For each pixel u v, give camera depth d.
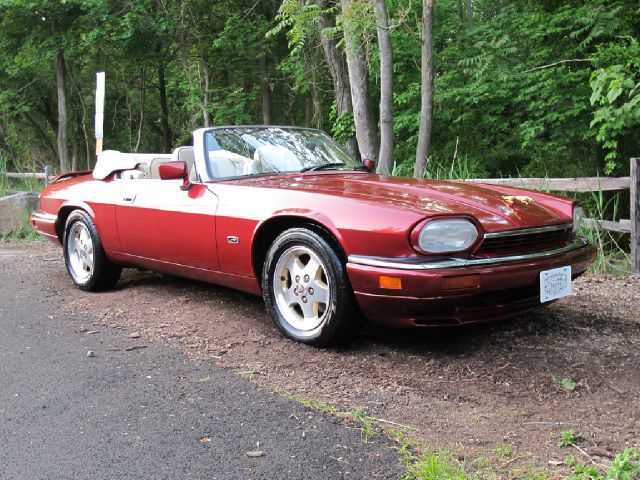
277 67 18.00
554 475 2.30
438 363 3.45
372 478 2.29
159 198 4.56
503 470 2.35
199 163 4.41
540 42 11.90
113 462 2.47
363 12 8.40
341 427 2.72
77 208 5.47
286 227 3.89
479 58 11.73
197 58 20.17
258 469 2.38
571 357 3.50
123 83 24.62
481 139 12.96
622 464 2.26
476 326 4.03
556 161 12.45
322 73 16.75
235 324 4.24
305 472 2.35
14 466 2.46
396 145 13.56
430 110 8.60
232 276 4.15
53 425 2.82
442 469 2.32
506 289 3.40
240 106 18.98
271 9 18.98
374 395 3.07
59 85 20.59
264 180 4.24
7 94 22.23
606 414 2.84
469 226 3.26
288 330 3.81
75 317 4.64
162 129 28.98
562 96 10.99
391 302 3.25
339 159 4.92
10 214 10.64
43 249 8.84
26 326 4.45
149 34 19.16
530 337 3.83
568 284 3.59
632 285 5.44
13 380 3.39
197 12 19.11
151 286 5.49
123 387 3.24
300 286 3.74
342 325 3.52
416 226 3.18
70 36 19.12
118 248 5.04
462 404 2.97
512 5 12.66
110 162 5.25
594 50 11.22
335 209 3.48
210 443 2.60
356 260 3.34
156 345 3.91
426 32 8.42
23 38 20.02
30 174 13.55
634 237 6.02
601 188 6.44
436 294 3.13
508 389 3.12
